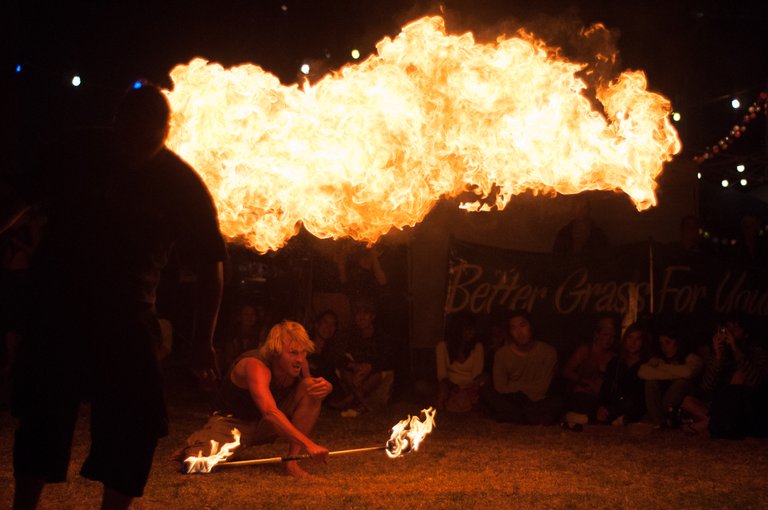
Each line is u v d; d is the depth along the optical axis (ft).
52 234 11.72
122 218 11.65
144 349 11.69
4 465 19.69
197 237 12.00
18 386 11.59
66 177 11.66
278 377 20.16
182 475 19.17
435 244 34.68
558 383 29.55
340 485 18.57
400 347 33.37
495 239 34.76
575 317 31.68
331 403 30.22
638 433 26.05
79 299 11.53
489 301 32.07
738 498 17.25
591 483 18.81
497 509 16.20
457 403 30.22
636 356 27.89
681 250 31.14
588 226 32.99
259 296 35.04
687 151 46.70
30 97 51.55
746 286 30.78
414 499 16.92
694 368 27.22
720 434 25.20
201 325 12.28
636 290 31.19
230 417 20.27
